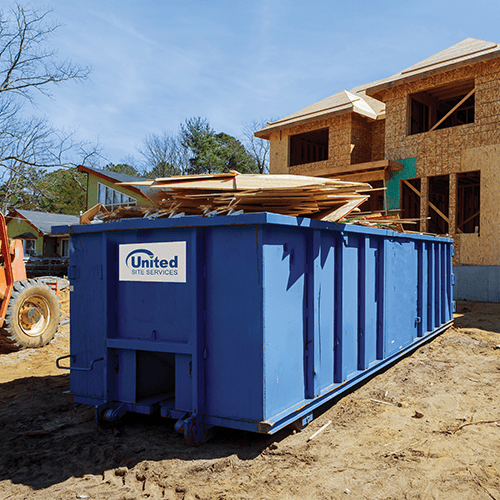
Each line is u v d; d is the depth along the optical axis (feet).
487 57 44.19
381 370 21.63
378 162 50.93
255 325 12.29
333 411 16.33
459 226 67.21
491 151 45.29
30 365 25.64
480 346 26.53
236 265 12.63
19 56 71.87
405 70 52.37
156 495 10.78
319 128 62.18
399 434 14.08
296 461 12.32
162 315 13.84
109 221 16.38
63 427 15.33
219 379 12.93
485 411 15.99
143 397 14.88
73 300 15.78
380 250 19.16
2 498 10.84
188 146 140.87
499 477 11.27
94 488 11.19
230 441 13.66
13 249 29.96
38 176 80.69
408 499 10.38
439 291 28.14
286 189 13.41
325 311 14.89
